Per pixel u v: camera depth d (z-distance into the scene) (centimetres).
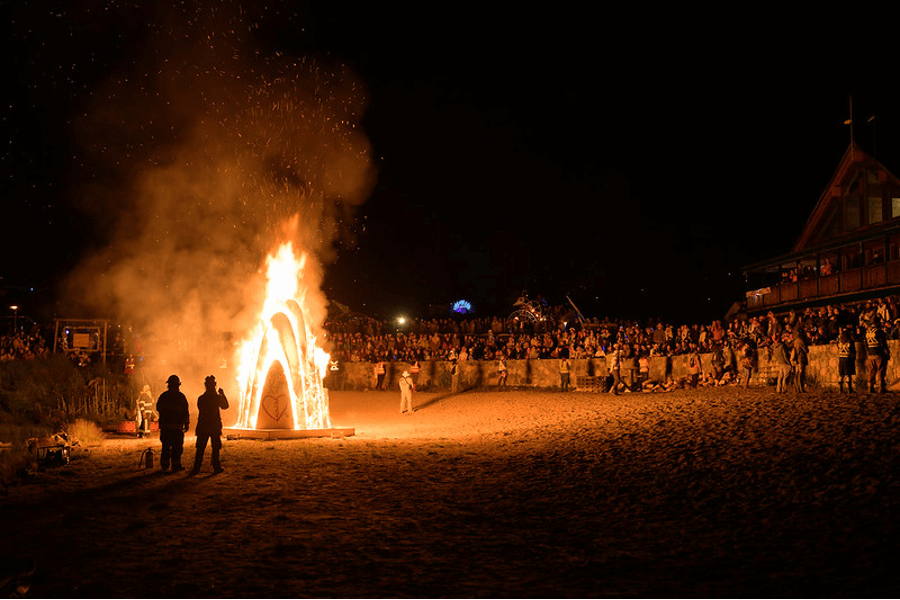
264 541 977
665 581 789
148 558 904
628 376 3200
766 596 732
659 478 1279
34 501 1236
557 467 1445
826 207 3975
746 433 1566
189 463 1634
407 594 765
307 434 2086
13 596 755
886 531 898
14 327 5684
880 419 1530
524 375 3619
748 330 2922
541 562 869
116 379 3359
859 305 3175
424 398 3462
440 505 1172
